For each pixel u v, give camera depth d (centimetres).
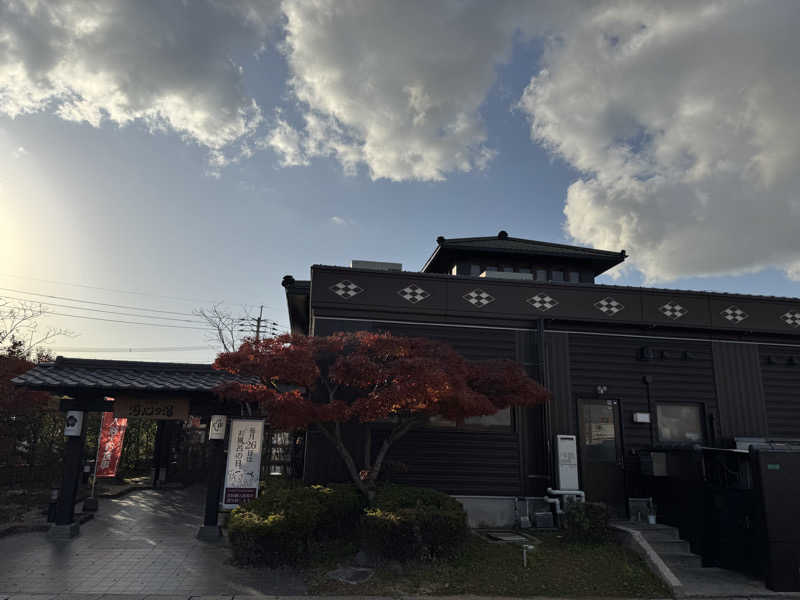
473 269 1552
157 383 972
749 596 761
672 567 888
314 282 1123
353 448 1055
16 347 1888
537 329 1178
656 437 1162
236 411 1018
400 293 1145
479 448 1094
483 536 973
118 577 726
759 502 828
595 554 856
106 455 1445
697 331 1237
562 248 1573
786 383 1255
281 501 832
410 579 736
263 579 731
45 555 820
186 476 1773
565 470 1079
